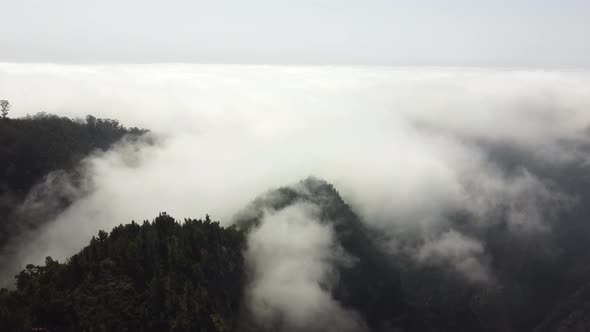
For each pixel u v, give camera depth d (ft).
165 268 257.96
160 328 230.89
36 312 213.87
